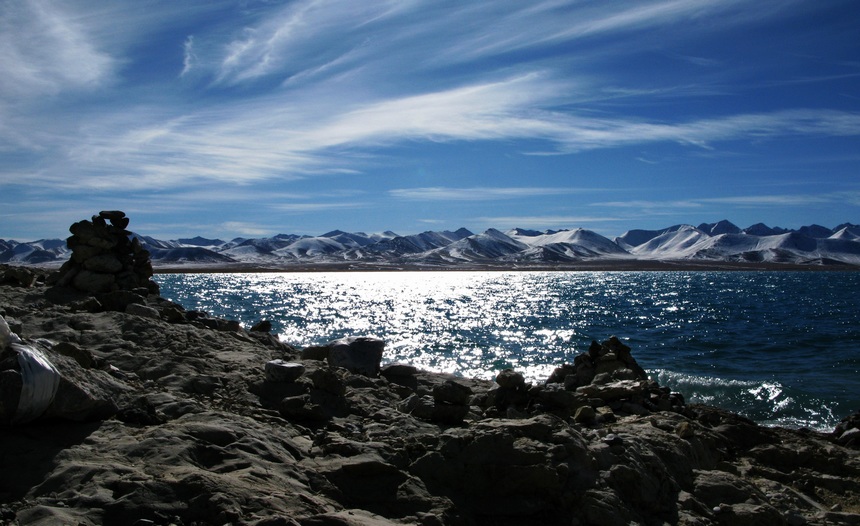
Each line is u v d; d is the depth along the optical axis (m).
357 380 12.50
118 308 16.61
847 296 116.94
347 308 77.12
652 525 8.12
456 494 7.73
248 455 7.34
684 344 45.94
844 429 14.54
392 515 7.12
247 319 59.69
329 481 7.33
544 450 8.07
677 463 9.71
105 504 5.85
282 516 5.94
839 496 10.94
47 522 5.46
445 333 50.12
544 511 7.72
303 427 9.27
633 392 13.26
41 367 7.27
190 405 8.95
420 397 11.16
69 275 19.11
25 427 7.29
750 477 11.18
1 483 6.23
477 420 10.74
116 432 7.56
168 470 6.62
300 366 11.09
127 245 20.53
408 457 8.09
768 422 22.14
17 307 15.70
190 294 100.81
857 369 34.19
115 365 11.70
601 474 8.27
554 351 39.59
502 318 65.94
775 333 54.16
